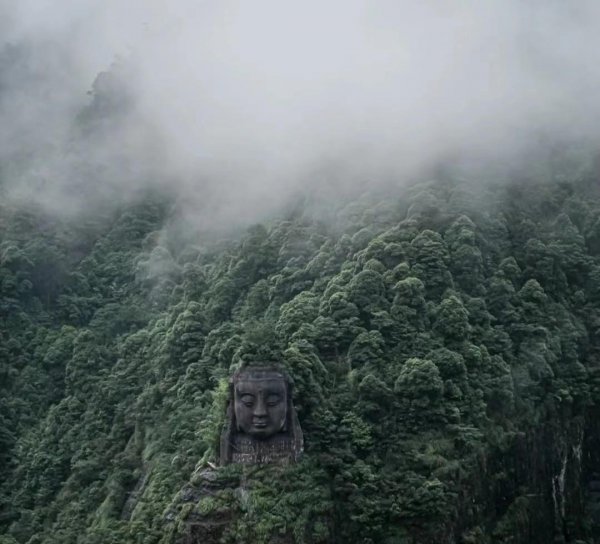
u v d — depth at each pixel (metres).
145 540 72.25
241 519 69.62
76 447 91.06
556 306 90.44
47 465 90.75
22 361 102.12
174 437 82.25
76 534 81.75
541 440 83.75
